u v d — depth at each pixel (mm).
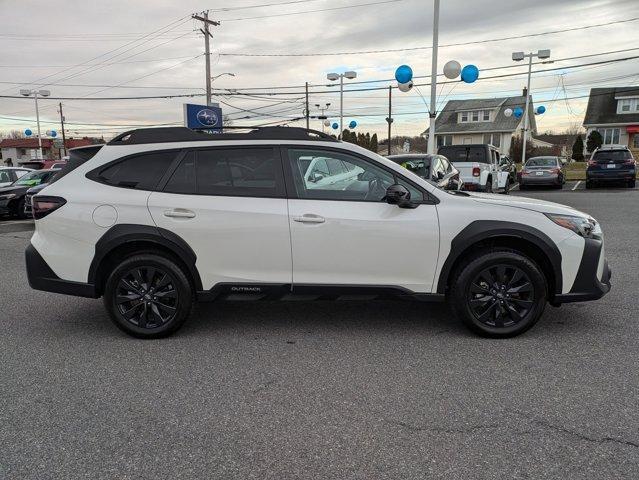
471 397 3479
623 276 6617
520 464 2734
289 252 4477
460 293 4484
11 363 4172
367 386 3672
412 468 2719
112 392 3629
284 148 4582
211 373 3932
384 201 4473
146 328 4668
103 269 4680
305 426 3148
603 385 3613
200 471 2725
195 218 4484
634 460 2754
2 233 12156
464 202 4492
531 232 4363
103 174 4664
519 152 54000
